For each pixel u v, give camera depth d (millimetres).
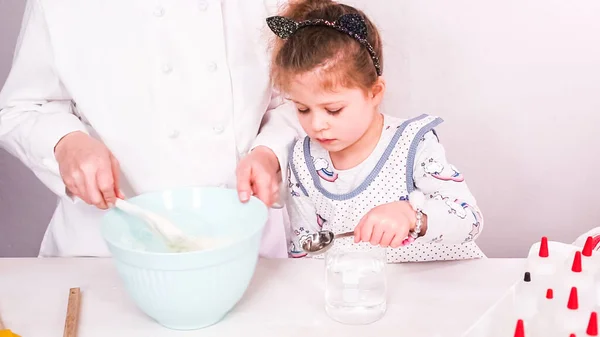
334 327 868
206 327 881
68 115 1108
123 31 1108
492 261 1041
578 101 1709
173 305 829
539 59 1687
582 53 1668
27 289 991
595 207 1795
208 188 987
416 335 840
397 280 985
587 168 1764
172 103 1139
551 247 919
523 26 1665
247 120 1189
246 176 995
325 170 1169
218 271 814
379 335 844
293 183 1200
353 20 1031
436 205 975
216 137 1173
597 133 1728
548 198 1807
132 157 1148
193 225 983
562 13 1643
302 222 1211
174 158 1157
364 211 1140
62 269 1055
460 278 986
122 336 864
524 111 1735
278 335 854
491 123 1759
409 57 1723
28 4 1169
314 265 1046
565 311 749
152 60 1119
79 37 1110
